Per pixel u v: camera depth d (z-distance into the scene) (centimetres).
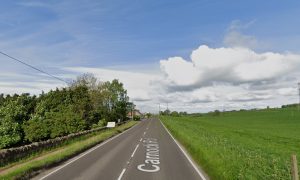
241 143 3825
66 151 2731
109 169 1984
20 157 2317
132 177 1736
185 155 2716
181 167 2098
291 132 6347
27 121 4753
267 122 10081
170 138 4553
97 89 8181
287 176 1659
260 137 5100
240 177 1528
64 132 4962
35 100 5116
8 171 1812
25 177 1680
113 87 10588
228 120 12200
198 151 2580
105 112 8312
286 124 9025
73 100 6444
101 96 8069
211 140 3681
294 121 10075
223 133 5700
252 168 1841
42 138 4828
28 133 4634
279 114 13838
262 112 16188
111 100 10381
